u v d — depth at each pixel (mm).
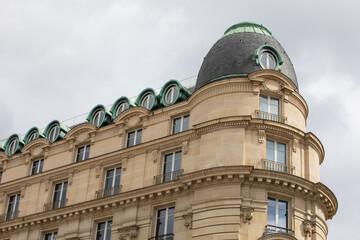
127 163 46500
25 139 55219
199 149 43219
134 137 47844
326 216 43875
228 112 43344
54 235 47906
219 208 39938
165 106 47375
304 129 45906
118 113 49875
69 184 48875
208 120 43500
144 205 43750
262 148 42219
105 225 45406
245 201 40031
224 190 40406
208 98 44406
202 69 47031
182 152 44094
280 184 40969
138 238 42844
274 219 40438
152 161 45250
